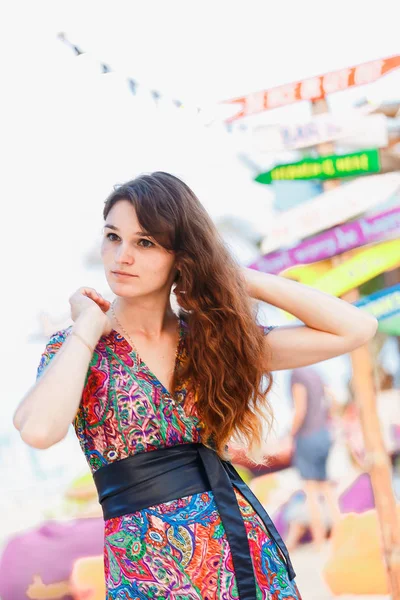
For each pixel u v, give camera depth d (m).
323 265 3.83
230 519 1.80
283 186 4.46
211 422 1.88
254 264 3.77
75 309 1.88
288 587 1.83
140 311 1.91
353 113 3.72
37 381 1.74
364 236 3.64
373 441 3.80
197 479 1.82
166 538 1.74
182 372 1.89
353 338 2.06
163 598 1.71
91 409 1.81
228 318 1.97
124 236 1.87
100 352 1.86
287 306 2.08
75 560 4.25
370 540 4.84
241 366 1.97
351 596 4.46
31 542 4.30
